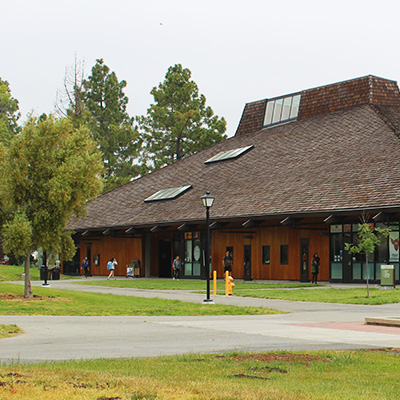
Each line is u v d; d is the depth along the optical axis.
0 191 25.61
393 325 16.86
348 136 48.62
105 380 8.77
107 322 18.20
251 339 14.10
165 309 22.69
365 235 28.88
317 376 9.62
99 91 87.25
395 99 55.62
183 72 85.25
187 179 58.22
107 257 61.66
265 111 64.88
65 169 25.41
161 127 83.75
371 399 7.98
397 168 39.22
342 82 57.31
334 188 40.69
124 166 81.88
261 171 50.47
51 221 25.56
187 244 52.91
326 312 22.03
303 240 43.81
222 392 8.16
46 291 30.09
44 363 10.23
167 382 8.81
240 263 48.28
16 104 83.94
